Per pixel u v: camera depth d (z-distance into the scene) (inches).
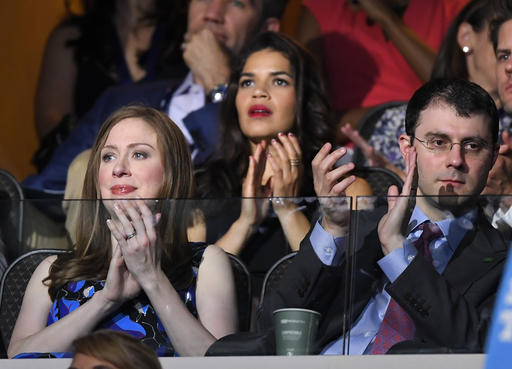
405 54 707.4
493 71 629.0
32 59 789.2
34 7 791.7
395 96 708.0
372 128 614.9
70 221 367.2
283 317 351.6
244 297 355.6
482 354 338.6
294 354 349.4
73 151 765.3
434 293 345.1
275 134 574.9
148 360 260.2
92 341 259.1
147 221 358.0
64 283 365.1
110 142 398.0
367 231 351.6
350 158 581.9
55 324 354.0
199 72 737.6
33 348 350.9
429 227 349.4
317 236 353.4
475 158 419.2
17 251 368.5
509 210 346.3
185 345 348.5
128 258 354.6
